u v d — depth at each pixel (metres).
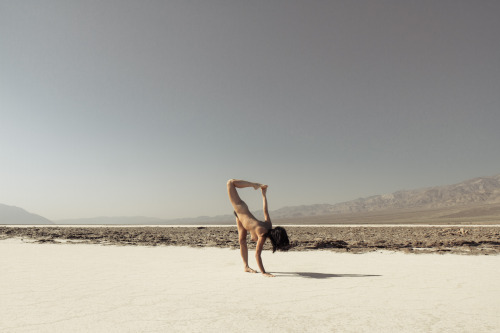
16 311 4.55
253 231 7.74
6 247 14.94
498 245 14.73
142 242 17.89
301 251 13.05
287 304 4.91
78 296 5.45
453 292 5.68
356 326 3.86
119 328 3.81
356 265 9.10
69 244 16.70
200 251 13.15
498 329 3.74
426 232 26.20
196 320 4.12
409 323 3.97
